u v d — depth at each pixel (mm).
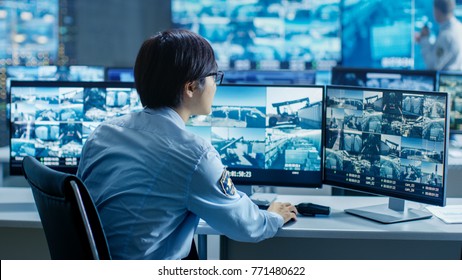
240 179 2324
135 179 1607
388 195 2127
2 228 2557
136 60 1710
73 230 1445
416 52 6410
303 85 2252
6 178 3547
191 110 1744
